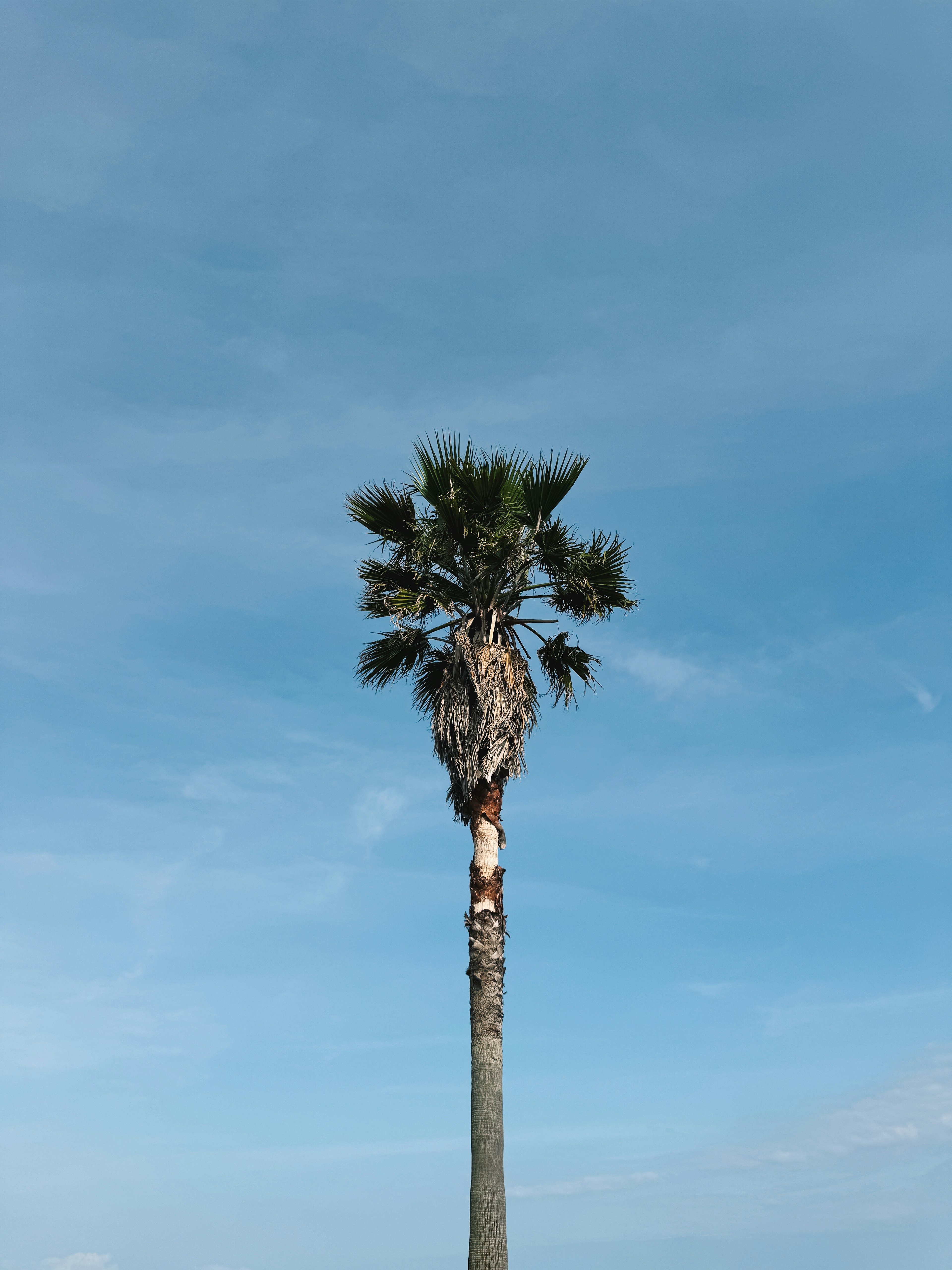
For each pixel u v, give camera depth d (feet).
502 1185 59.36
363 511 73.97
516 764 68.74
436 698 72.59
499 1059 62.23
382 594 74.38
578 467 73.00
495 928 64.95
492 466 70.54
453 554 71.82
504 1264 57.62
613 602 74.13
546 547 72.79
